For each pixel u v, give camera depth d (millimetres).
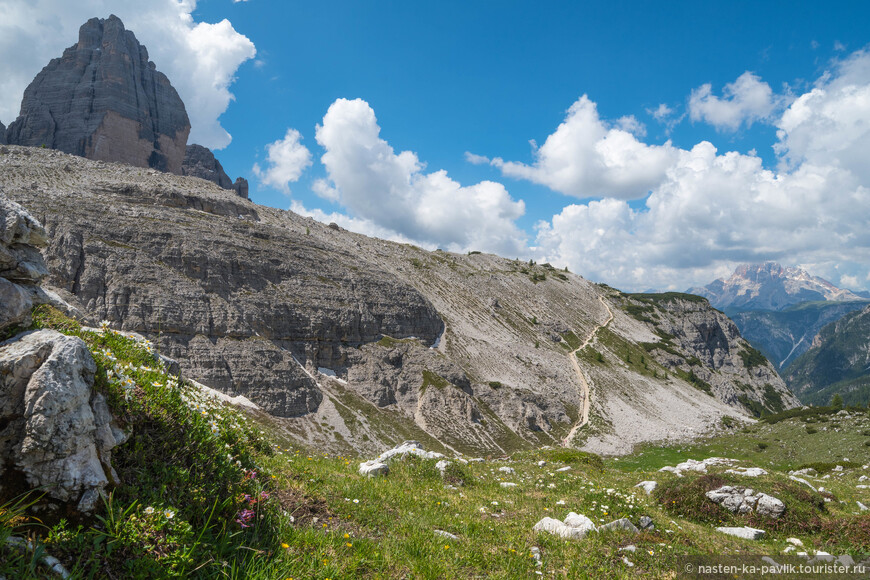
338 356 103875
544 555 8984
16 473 4695
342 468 14055
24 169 117188
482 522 10391
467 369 123875
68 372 5145
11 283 6125
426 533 8656
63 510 4789
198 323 84000
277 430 77875
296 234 126500
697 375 179875
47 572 4258
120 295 78438
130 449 5809
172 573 4855
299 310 102062
